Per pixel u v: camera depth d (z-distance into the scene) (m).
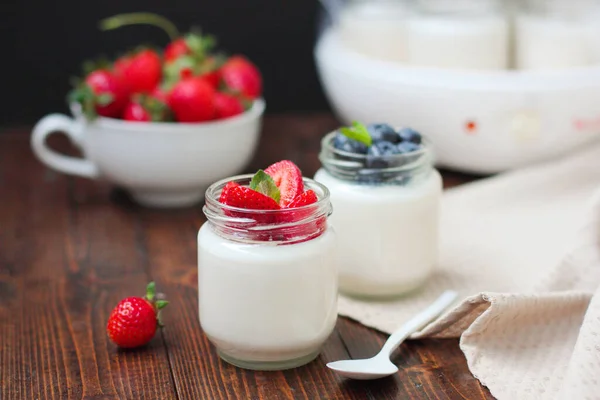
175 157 0.91
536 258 0.83
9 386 0.69
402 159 0.76
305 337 0.69
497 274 0.81
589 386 0.64
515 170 0.98
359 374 0.68
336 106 1.03
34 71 1.20
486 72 0.95
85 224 0.91
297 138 1.10
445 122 0.95
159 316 0.73
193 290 0.80
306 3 1.25
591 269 0.77
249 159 0.96
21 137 1.12
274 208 0.68
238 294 0.68
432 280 0.80
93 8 1.19
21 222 0.92
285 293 0.68
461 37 1.00
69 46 1.20
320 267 0.68
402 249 0.76
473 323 0.69
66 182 1.00
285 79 1.29
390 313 0.76
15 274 0.82
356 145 0.76
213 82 0.96
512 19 1.05
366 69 0.97
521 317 0.70
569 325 0.71
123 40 1.21
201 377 0.69
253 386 0.69
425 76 0.95
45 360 0.71
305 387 0.68
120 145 0.91
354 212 0.76
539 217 0.89
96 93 0.91
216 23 1.24
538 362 0.69
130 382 0.69
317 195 0.71
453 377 0.69
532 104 0.94
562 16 1.01
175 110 0.91
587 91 0.94
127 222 0.91
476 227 0.88
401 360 0.71
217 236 0.69
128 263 0.84
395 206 0.75
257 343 0.68
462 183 0.98
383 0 1.06
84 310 0.77
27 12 1.17
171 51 0.98
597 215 0.79
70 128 0.94
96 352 0.72
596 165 0.95
